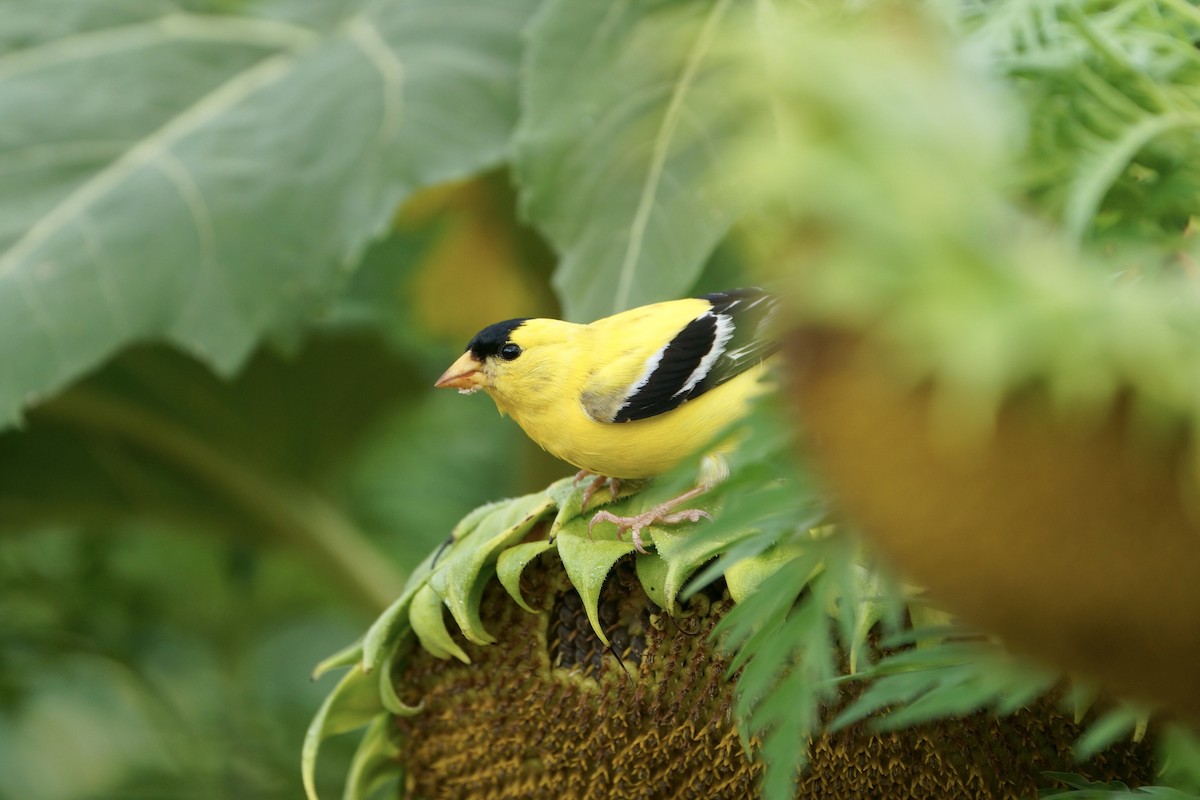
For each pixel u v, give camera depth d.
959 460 1.57
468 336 3.75
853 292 1.44
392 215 3.38
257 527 3.78
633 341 3.20
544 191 3.26
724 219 3.23
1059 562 1.61
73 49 3.42
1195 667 1.70
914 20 1.60
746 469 2.37
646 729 3.17
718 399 3.19
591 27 3.26
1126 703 1.82
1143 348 1.46
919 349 1.47
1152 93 2.16
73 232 3.38
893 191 1.45
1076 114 2.12
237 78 3.42
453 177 3.38
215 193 3.38
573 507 3.17
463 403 3.92
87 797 3.54
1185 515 1.55
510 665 3.18
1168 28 2.41
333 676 3.87
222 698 3.74
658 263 3.24
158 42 3.42
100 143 3.40
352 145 3.39
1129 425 1.52
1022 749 3.14
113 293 3.37
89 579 3.81
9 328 3.37
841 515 1.87
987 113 1.55
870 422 1.60
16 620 3.70
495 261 3.52
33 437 3.58
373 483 3.88
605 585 3.17
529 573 3.18
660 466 3.19
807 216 1.49
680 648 3.17
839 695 3.15
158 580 3.91
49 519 3.73
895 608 2.46
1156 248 2.02
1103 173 1.88
